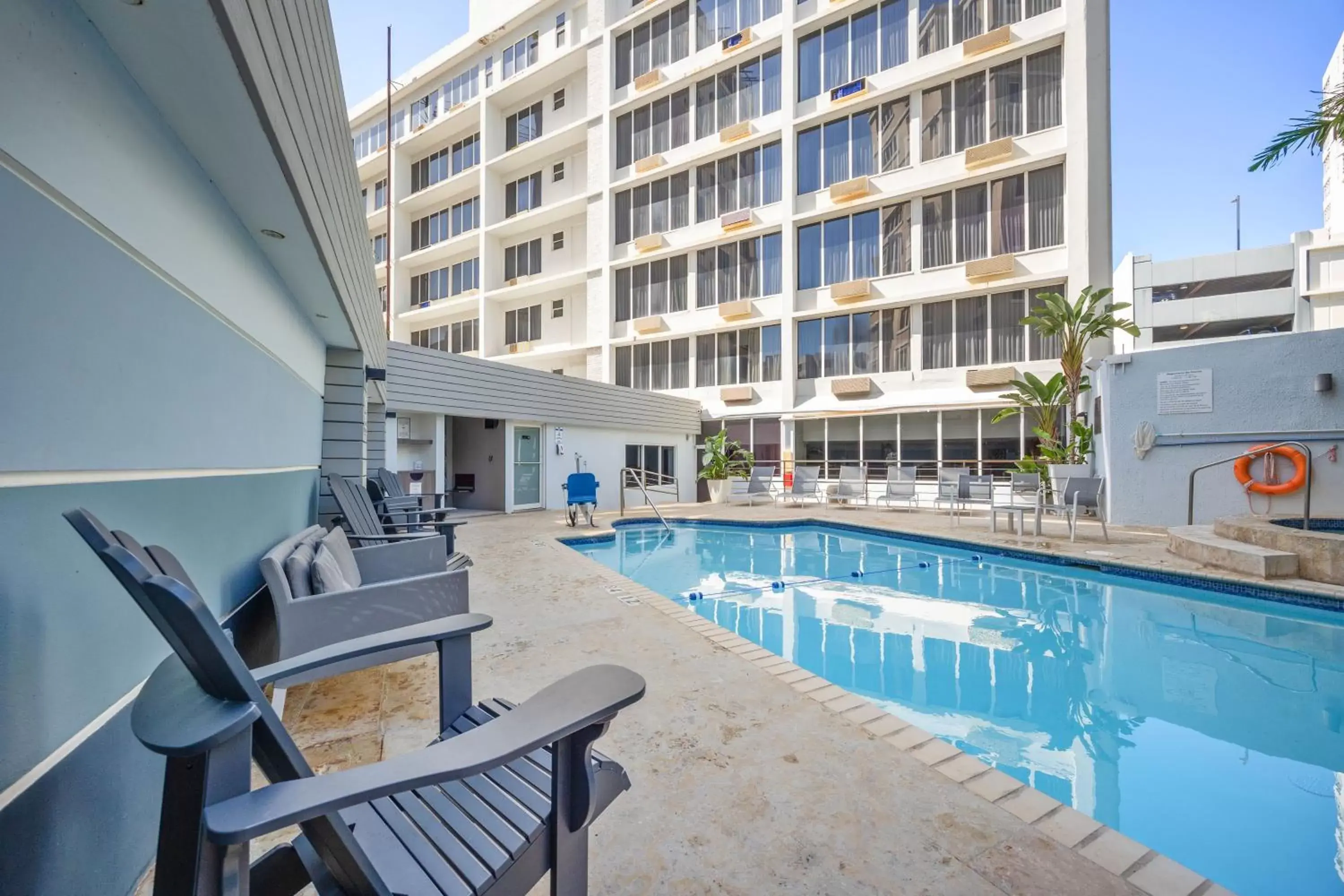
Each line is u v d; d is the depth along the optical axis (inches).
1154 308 1018.1
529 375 446.6
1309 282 922.1
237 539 98.7
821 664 162.9
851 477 527.8
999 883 57.8
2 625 38.7
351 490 189.0
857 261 556.4
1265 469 305.0
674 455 611.2
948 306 516.4
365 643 56.7
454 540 219.0
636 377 693.9
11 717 39.3
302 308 154.9
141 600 33.9
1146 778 105.9
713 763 80.3
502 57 830.5
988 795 73.0
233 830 26.9
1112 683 149.3
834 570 284.5
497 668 116.8
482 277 793.6
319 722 93.7
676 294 661.9
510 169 812.0
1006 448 486.0
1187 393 327.0
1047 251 471.8
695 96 650.8
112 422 55.4
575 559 240.5
